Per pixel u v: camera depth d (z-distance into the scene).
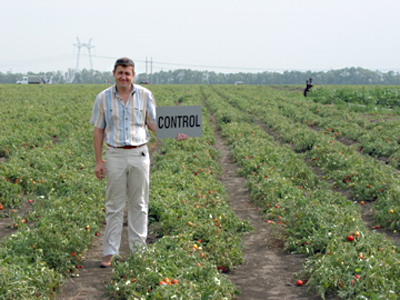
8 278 5.21
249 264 6.84
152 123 6.46
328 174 12.50
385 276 5.59
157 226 8.16
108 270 6.45
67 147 15.09
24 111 26.16
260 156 13.88
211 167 13.19
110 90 6.18
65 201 8.89
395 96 34.47
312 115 25.86
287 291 5.89
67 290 5.83
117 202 6.39
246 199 10.64
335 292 5.69
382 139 17.05
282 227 7.88
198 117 6.51
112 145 6.20
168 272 5.48
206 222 7.83
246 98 42.31
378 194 10.03
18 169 10.98
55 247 6.48
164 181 10.41
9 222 8.81
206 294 5.10
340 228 7.10
